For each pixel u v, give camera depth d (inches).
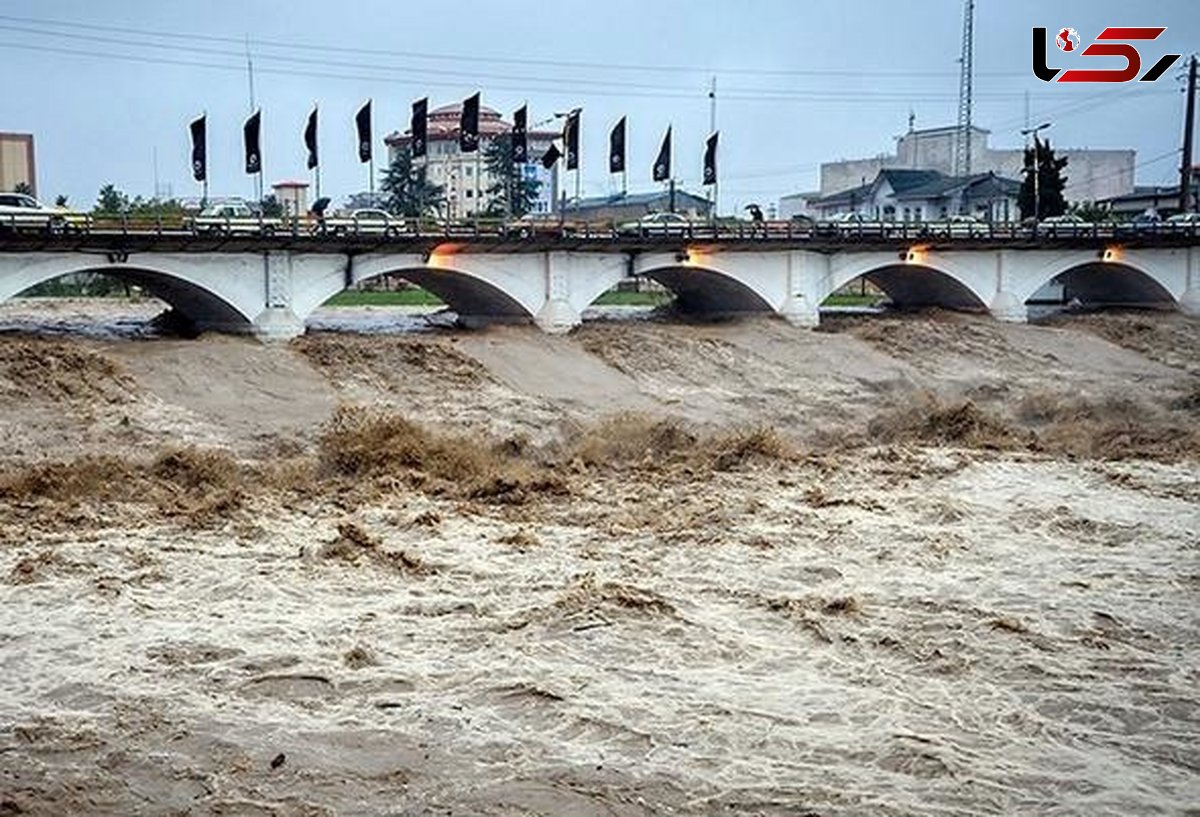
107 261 2175.2
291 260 2369.6
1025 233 3267.7
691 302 3213.6
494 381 2282.2
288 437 1873.8
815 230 3048.7
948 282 3287.4
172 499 1475.1
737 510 1419.8
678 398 2349.9
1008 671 941.8
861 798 741.9
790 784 760.3
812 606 1077.8
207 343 2239.2
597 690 899.4
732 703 879.1
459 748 807.1
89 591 1103.0
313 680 912.9
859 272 3105.3
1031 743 820.6
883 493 1505.9
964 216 4776.1
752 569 1196.5
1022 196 4697.3
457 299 2834.6
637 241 2748.5
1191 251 3548.2
